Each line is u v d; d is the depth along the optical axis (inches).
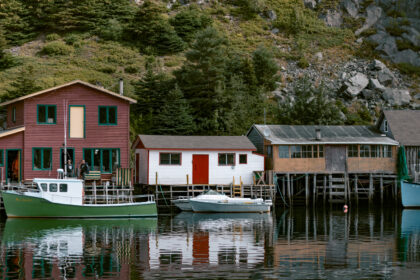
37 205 1392.7
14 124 1755.7
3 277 756.0
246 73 2783.0
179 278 757.3
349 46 3563.0
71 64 2893.7
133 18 3405.5
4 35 3088.1
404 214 1628.9
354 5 3878.0
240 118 2420.0
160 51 3221.0
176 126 2192.4
